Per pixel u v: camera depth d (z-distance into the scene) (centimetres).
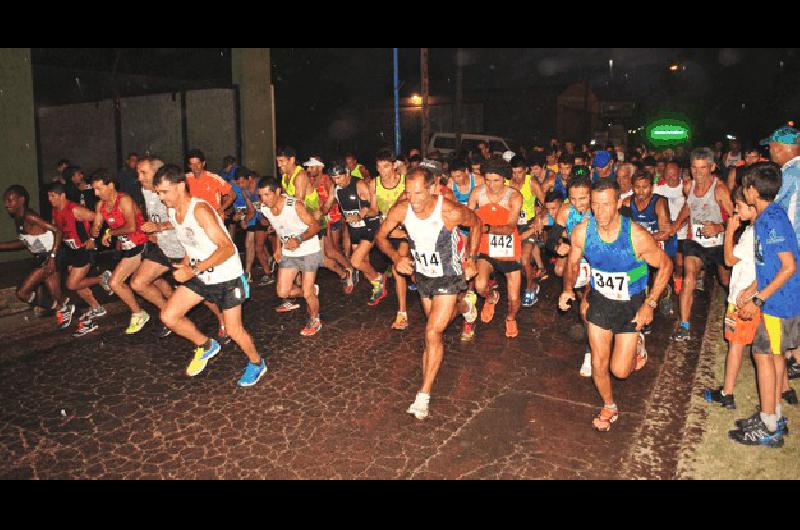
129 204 631
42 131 1678
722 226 559
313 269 632
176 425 450
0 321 689
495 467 388
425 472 384
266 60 1487
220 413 469
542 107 3019
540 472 382
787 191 448
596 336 412
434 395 497
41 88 1348
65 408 481
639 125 3116
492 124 3084
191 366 534
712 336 631
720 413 455
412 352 596
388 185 657
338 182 700
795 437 416
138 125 1595
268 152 1522
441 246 440
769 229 381
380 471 385
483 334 649
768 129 2323
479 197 597
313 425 447
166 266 630
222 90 1466
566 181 866
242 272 506
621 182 679
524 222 700
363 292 842
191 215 471
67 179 996
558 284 872
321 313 736
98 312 696
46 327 696
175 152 1556
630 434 429
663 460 394
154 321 709
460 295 588
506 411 467
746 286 417
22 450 416
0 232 905
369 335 650
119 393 509
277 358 584
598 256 396
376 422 451
